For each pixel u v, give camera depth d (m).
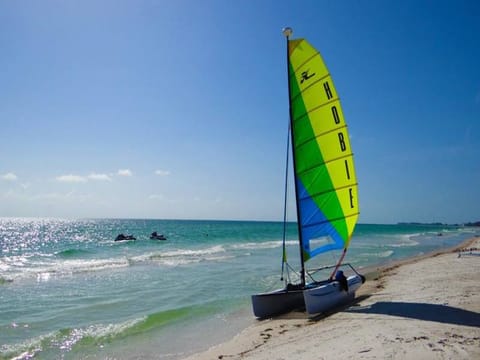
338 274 11.96
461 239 62.50
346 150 11.91
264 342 8.71
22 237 60.66
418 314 9.25
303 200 11.65
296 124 11.77
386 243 49.62
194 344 9.31
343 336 7.98
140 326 10.93
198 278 19.41
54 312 12.45
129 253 33.00
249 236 63.03
